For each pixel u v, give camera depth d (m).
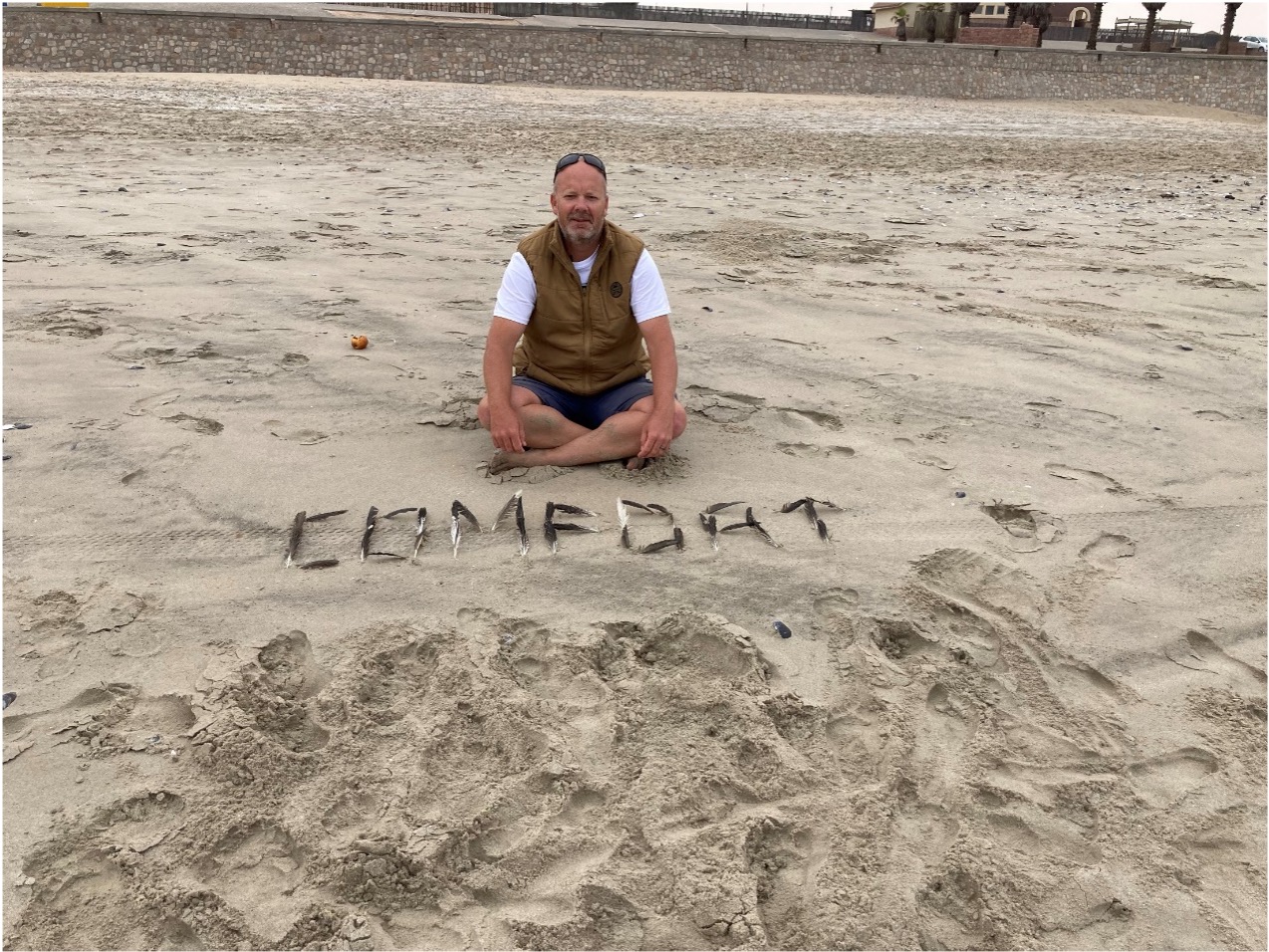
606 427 3.45
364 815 2.09
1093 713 2.50
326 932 1.86
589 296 3.34
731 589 2.86
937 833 2.14
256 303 5.18
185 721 2.30
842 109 22.11
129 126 11.95
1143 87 29.20
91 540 2.94
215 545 2.95
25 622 2.57
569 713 2.38
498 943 1.86
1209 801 2.26
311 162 10.09
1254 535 3.33
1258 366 4.98
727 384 4.42
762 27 54.16
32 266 5.60
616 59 25.88
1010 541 3.22
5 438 3.52
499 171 10.11
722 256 6.83
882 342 5.12
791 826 2.12
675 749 2.30
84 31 22.14
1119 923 1.97
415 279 5.80
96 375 4.12
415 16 37.38
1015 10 39.50
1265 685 2.63
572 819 2.12
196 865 1.96
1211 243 7.95
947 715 2.48
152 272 5.63
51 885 1.91
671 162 11.48
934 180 11.12
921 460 3.76
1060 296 6.20
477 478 3.40
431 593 2.78
